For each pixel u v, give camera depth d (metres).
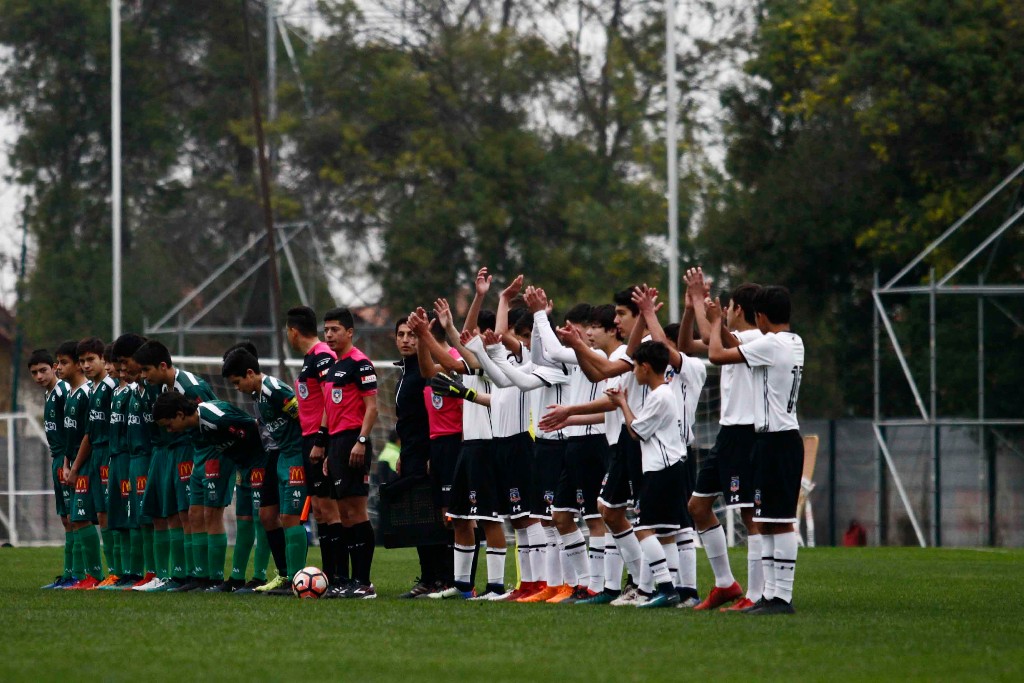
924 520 94.12
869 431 98.00
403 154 137.12
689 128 138.38
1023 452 92.31
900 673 24.09
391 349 139.12
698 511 36.53
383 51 143.88
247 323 152.25
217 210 157.00
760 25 128.25
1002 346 106.62
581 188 138.88
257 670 24.27
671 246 85.25
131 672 24.00
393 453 72.31
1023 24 112.88
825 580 50.44
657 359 35.47
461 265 137.50
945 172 115.81
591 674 23.80
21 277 155.50
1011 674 24.06
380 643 28.02
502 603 38.38
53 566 60.69
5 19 152.25
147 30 158.75
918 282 114.56
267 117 145.88
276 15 145.25
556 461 40.56
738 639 28.58
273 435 42.69
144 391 45.62
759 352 33.31
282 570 43.62
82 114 155.12
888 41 112.31
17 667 24.59
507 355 41.97
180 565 45.31
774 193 119.94
